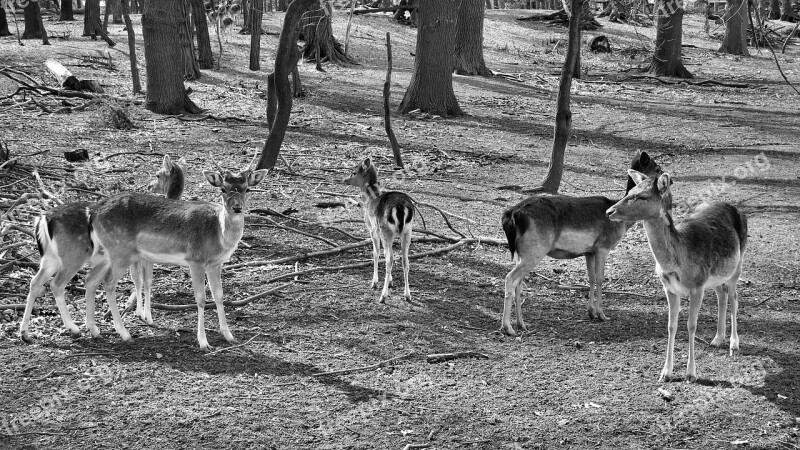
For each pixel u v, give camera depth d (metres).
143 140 16.91
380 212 9.20
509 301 8.41
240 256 10.35
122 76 25.66
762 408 6.88
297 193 13.50
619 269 10.66
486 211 13.02
